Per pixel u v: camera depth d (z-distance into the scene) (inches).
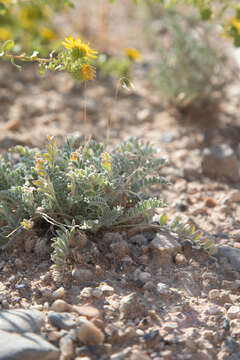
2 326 77.7
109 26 278.2
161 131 179.5
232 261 101.9
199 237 100.8
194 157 159.8
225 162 145.6
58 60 97.5
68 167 98.9
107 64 208.4
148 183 110.3
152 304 89.0
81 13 259.3
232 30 141.9
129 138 118.6
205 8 146.6
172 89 190.7
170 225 102.0
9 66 225.3
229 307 89.6
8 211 103.3
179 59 189.5
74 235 101.3
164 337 81.0
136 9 291.4
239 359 77.3
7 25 192.7
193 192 137.6
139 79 222.7
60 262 91.0
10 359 70.0
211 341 81.5
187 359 77.0
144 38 256.2
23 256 101.2
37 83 213.9
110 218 100.8
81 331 78.2
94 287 92.0
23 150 115.7
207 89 188.5
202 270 99.7
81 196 101.5
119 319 84.5
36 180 98.8
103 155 100.3
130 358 75.4
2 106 193.0
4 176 109.0
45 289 90.7
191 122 186.2
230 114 189.8
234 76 213.3
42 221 107.2
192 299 91.9
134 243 106.1
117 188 105.8
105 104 199.2
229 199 130.4
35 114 187.6
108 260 99.8
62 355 75.5
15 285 92.4
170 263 101.2
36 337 76.3
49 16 216.1
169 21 211.8
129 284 94.0
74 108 194.2
